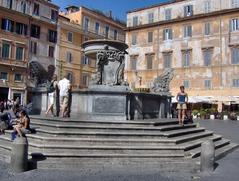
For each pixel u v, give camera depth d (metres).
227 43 43.66
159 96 16.59
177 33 48.34
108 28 61.72
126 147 10.44
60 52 51.72
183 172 9.35
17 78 44.97
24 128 11.37
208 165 9.60
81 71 55.69
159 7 51.62
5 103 34.38
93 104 14.24
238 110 42.53
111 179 8.20
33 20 47.38
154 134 11.77
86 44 16.55
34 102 18.31
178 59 47.94
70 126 11.61
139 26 52.12
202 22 46.06
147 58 51.19
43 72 19.58
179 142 11.84
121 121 12.73
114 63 15.97
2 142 11.59
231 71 43.12
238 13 42.91
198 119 38.94
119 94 14.29
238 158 12.27
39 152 9.66
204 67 45.38
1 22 43.22
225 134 20.30
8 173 8.47
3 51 43.44
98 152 10.10
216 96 43.75
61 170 8.94
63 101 14.55
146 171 9.21
